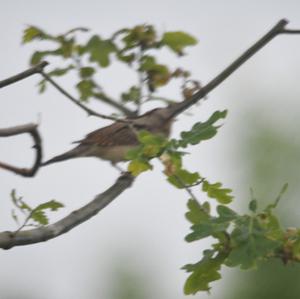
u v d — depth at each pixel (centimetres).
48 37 992
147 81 1059
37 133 822
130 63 1052
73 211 859
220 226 737
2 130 800
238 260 723
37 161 834
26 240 787
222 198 821
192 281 783
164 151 783
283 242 748
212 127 789
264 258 756
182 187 817
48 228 809
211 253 761
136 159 786
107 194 919
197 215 795
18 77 870
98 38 1017
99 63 1026
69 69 1026
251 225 736
